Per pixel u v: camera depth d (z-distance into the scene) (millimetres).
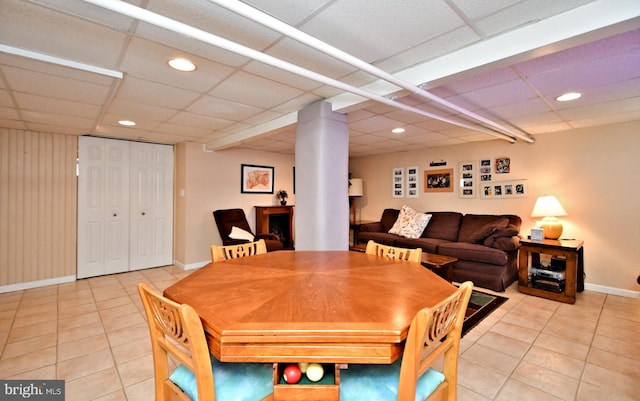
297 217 2855
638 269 3387
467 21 1497
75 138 4070
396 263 1925
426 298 1256
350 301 1217
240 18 1462
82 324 2689
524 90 2467
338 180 2721
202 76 2145
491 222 4215
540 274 3521
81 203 4117
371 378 1106
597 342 2371
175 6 1362
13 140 3645
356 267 1813
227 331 960
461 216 4715
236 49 1439
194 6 1362
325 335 954
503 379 1913
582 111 3053
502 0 1331
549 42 1475
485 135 4207
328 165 2643
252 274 1644
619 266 3496
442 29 1569
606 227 3576
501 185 4430
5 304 3166
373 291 1347
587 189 3705
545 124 3576
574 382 1879
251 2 1332
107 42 1677
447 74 1854
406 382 943
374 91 2277
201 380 948
